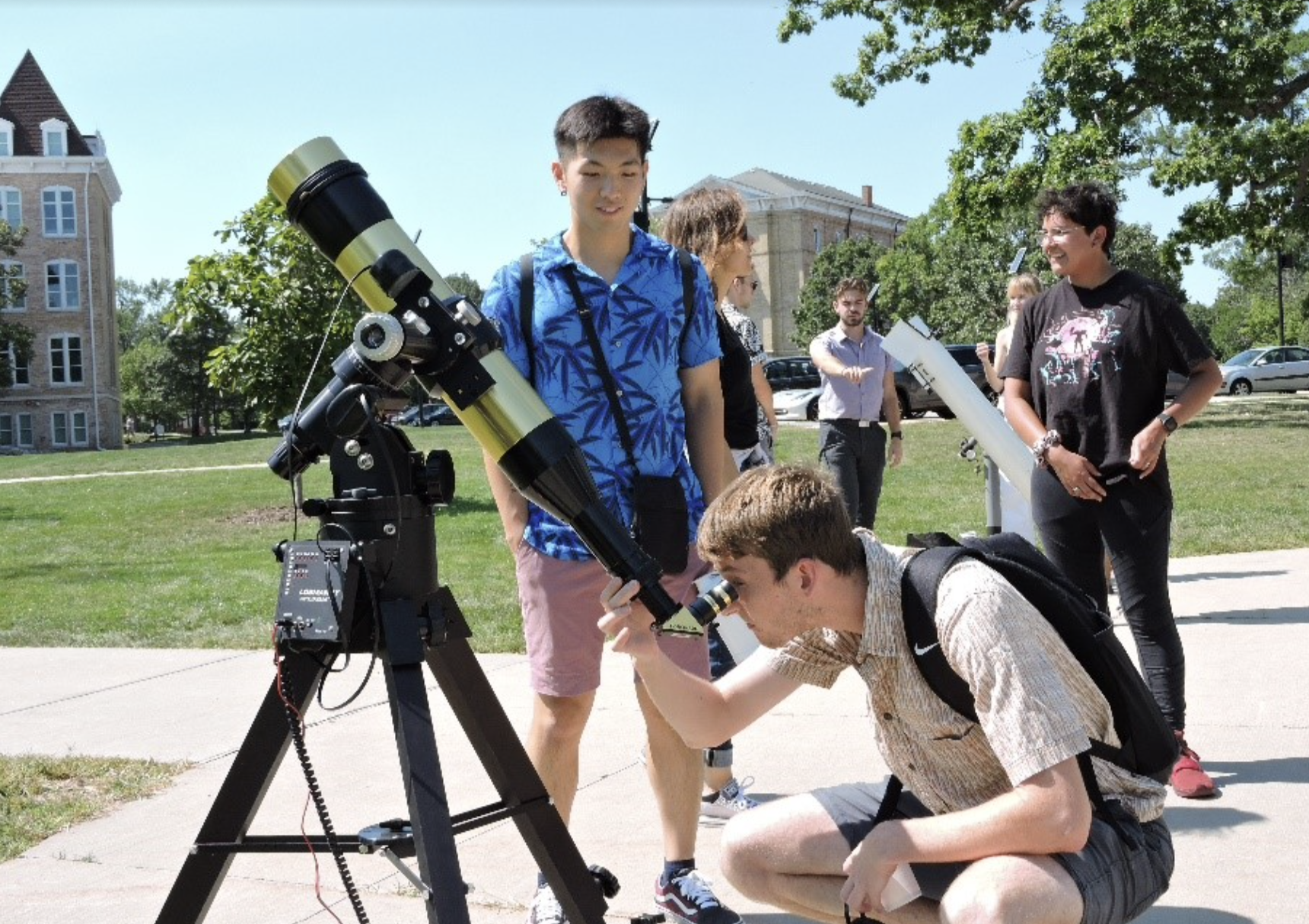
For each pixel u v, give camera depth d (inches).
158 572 437.4
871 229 3459.6
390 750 194.4
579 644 127.0
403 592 96.0
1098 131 853.2
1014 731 86.5
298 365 576.1
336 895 142.3
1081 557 171.9
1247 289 3324.3
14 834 162.2
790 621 94.1
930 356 205.0
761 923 132.0
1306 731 181.3
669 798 130.3
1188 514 436.8
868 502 295.9
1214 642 237.6
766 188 3213.6
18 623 331.0
